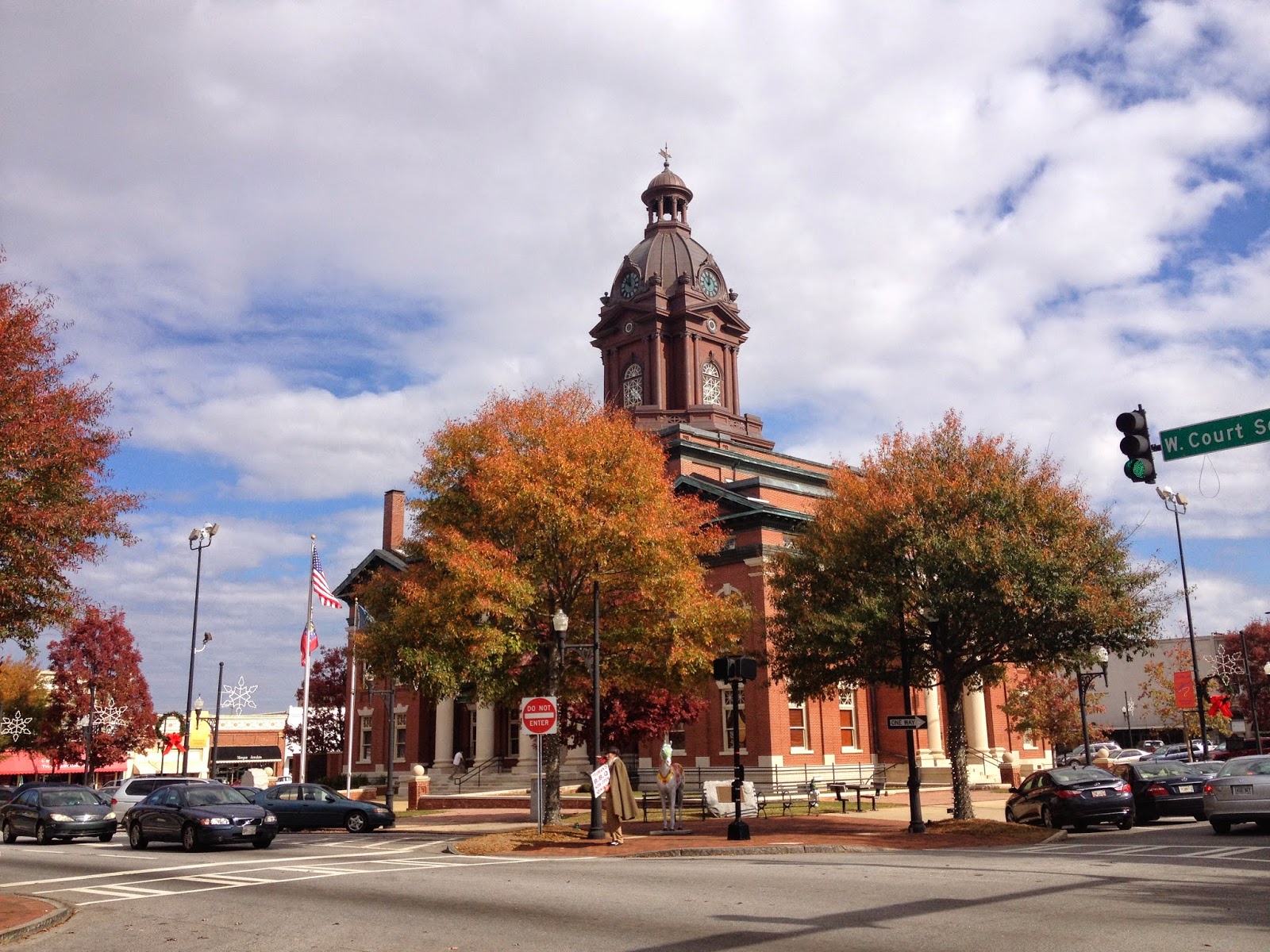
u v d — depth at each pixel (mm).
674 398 56469
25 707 58969
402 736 57656
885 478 28219
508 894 14852
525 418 28938
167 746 61625
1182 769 28328
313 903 14477
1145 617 25844
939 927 11312
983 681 31062
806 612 27625
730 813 30297
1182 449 17922
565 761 45875
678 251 58562
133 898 15469
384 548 60812
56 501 18547
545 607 28984
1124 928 11023
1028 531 25672
